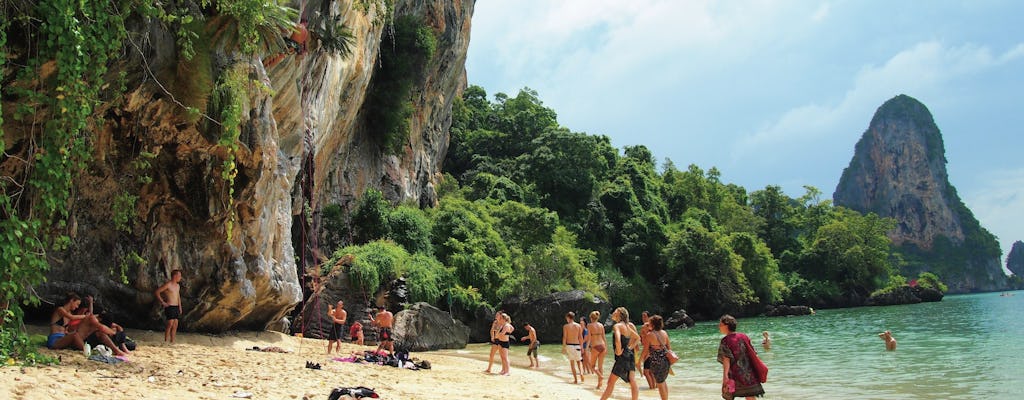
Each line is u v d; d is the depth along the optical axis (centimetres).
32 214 958
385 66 4306
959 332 3064
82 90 926
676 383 1541
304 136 2219
